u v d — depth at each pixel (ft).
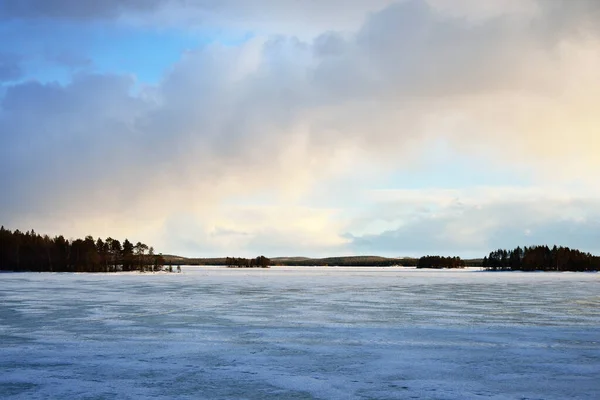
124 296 146.20
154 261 638.53
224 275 417.90
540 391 42.83
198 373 48.91
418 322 85.71
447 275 438.40
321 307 112.16
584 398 40.88
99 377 47.37
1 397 41.04
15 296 145.69
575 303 124.77
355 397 41.16
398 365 52.37
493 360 54.80
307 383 45.32
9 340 67.26
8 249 508.94
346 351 59.72
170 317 92.48
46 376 47.70
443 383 45.39
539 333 73.82
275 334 72.28
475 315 96.68
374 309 107.65
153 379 46.62
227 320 88.12
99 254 570.87
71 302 124.88
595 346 63.21
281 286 209.46
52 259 522.06
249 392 42.52
